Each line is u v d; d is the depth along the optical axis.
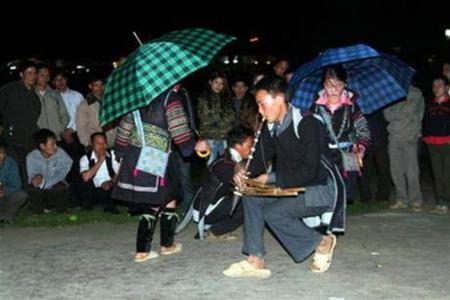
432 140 9.15
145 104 6.04
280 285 6.04
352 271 6.43
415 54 20.45
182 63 6.27
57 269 6.70
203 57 6.38
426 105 9.66
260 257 6.34
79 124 10.12
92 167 9.65
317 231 6.36
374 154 9.77
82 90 17.80
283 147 5.84
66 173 9.73
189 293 5.88
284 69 9.78
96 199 9.67
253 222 6.27
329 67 6.48
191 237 7.93
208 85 9.51
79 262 6.95
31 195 9.53
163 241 7.09
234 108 9.52
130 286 6.11
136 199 6.53
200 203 7.48
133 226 8.70
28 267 6.79
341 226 6.08
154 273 6.49
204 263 6.80
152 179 6.51
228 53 25.98
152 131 6.50
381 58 7.02
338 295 5.74
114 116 6.17
